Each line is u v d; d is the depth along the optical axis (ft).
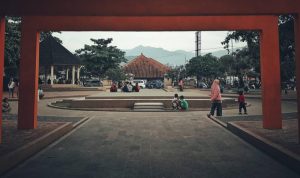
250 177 17.11
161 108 60.13
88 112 54.49
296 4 23.70
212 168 18.92
